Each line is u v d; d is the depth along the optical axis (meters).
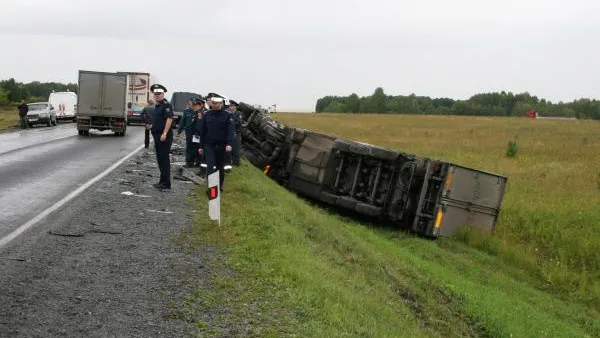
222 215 10.29
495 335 10.18
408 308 9.45
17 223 9.01
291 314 6.16
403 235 16.91
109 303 5.92
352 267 9.95
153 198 11.86
